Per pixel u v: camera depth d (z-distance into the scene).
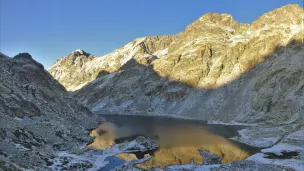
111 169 65.62
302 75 133.75
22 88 100.00
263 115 129.88
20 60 122.44
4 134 67.50
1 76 95.62
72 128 100.88
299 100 121.56
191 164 68.25
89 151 82.25
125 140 97.06
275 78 143.00
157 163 69.38
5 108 80.38
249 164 65.12
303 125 102.00
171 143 91.38
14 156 59.97
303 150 76.56
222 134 106.44
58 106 112.94
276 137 93.25
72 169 63.44
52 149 75.06
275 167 62.69
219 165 66.38
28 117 85.81
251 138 95.06
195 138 99.31
